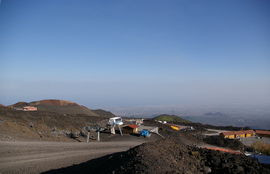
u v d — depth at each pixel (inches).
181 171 391.5
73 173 559.2
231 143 1603.1
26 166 628.7
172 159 442.6
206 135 1973.4
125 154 531.5
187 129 2202.3
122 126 1669.5
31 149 815.1
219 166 436.1
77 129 1473.9
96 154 832.9
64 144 979.3
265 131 2340.1
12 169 597.9
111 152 891.4
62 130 1350.9
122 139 1412.4
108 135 1517.0
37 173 581.0
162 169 378.3
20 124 1181.7
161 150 493.4
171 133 1731.1
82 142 1130.7
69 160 719.7
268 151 1357.0
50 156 753.0
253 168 423.5
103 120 1951.3
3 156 697.0
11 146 812.0
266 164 702.5
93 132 1563.7
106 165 542.3
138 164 398.0
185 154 496.4
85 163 650.2
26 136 1043.3
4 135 947.3
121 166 429.1
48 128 1295.5
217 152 515.8
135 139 1418.6
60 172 575.8
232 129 2596.0
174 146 543.5
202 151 523.2
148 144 527.8
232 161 455.2
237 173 399.9
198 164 452.4
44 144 924.6
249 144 1795.0
